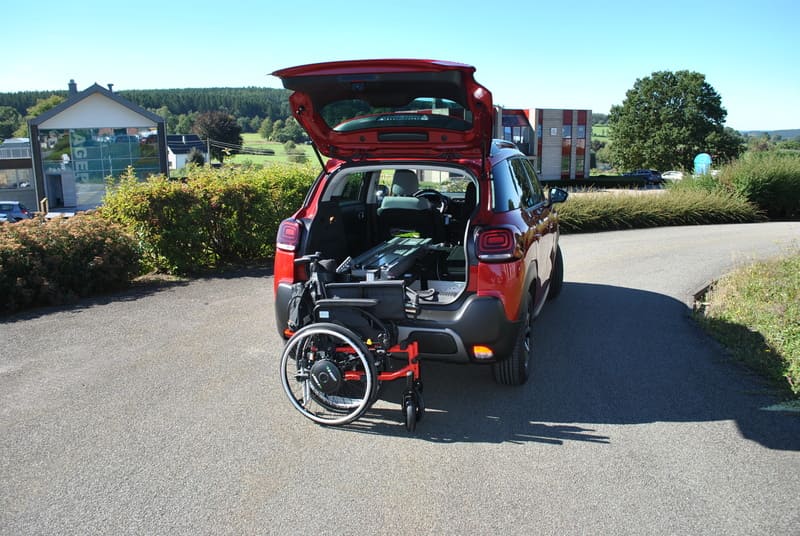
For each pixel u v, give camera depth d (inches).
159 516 125.6
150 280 348.5
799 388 188.1
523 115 2743.6
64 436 159.8
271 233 389.4
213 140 3737.7
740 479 139.0
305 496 132.8
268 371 206.7
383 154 190.1
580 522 123.2
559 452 152.3
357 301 157.9
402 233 242.1
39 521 123.8
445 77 152.3
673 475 140.9
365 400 158.7
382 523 123.0
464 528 121.3
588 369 211.8
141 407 177.8
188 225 355.9
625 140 3508.9
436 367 214.5
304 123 179.5
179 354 222.8
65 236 300.2
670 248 497.7
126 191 350.0
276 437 160.4
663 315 282.8
